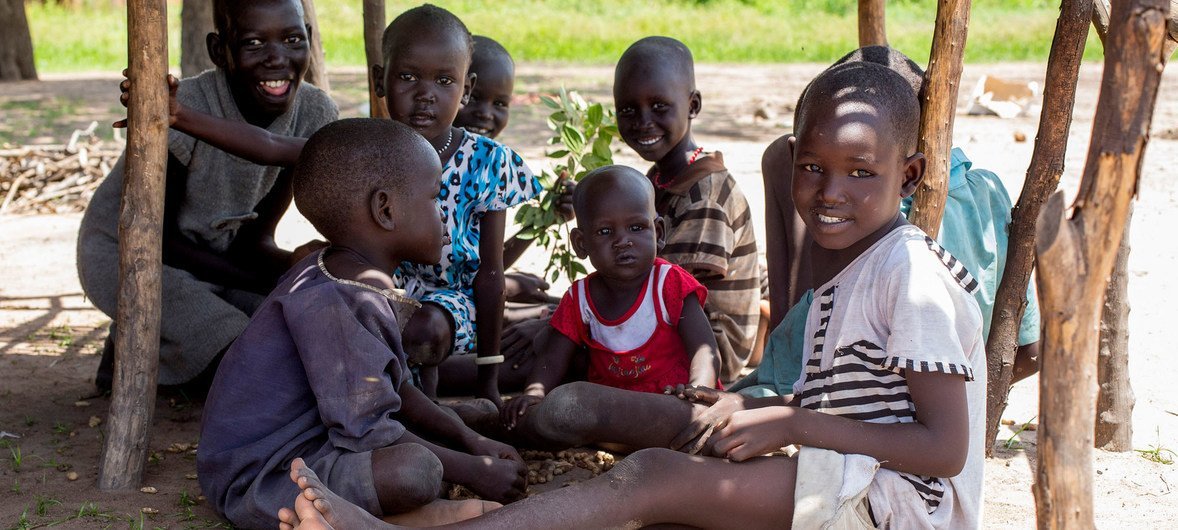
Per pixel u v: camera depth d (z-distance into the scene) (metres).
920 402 2.34
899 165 2.44
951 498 2.45
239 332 3.64
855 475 2.34
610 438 2.82
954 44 2.82
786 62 20.28
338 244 2.78
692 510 2.44
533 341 3.83
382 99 4.48
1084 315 1.79
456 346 3.47
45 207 7.70
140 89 2.89
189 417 3.65
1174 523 2.82
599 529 2.36
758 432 2.39
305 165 2.74
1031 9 25.61
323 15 23.41
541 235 4.30
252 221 3.92
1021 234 3.01
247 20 3.43
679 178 3.78
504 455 2.85
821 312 2.54
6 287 5.55
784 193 3.44
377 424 2.56
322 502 2.25
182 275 3.73
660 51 3.84
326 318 2.59
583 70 17.78
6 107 13.21
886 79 2.45
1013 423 3.65
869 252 2.45
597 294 3.44
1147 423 3.60
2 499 2.88
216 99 3.59
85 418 3.57
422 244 2.81
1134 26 1.70
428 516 2.58
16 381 3.96
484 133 4.70
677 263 3.70
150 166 2.92
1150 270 5.67
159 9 2.88
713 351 3.29
